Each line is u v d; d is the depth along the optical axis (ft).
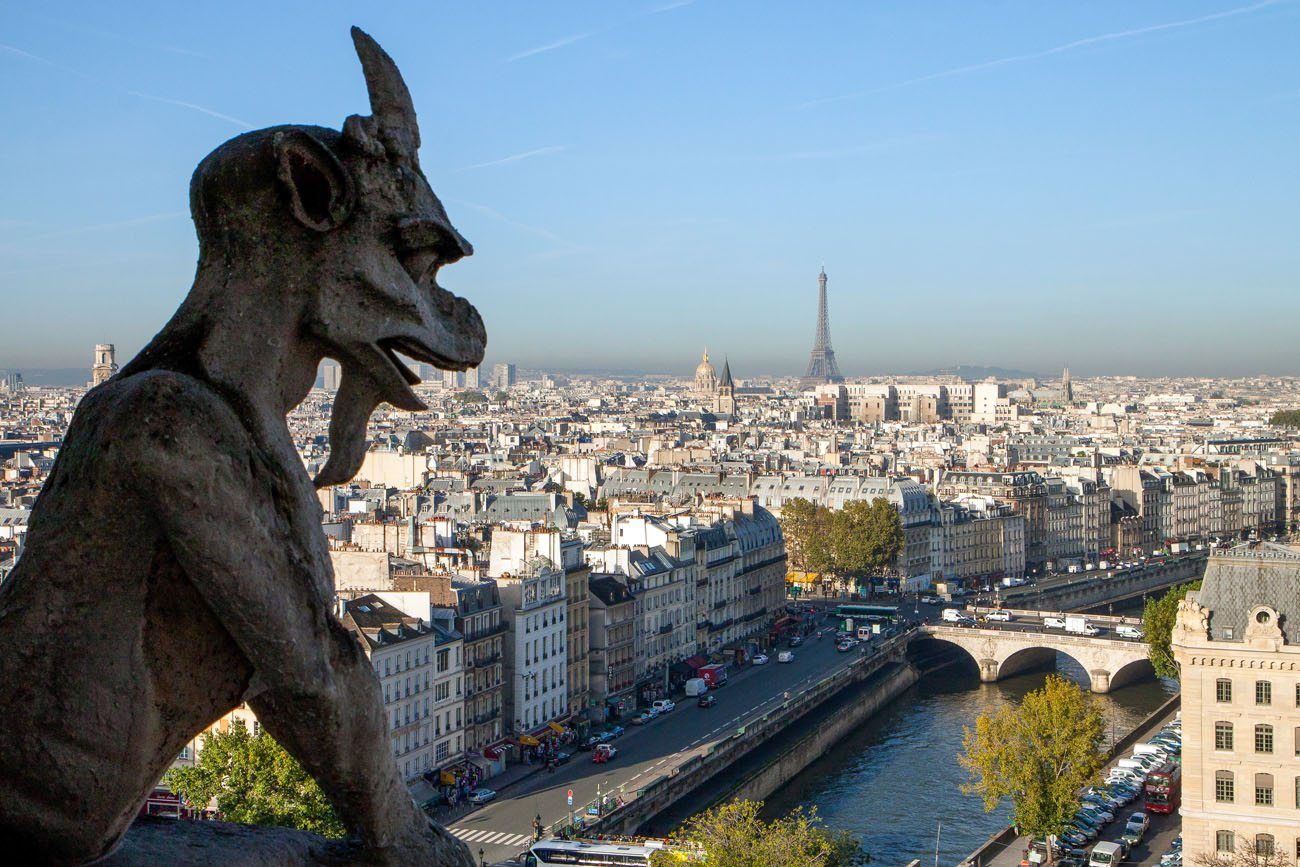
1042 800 624.18
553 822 653.71
